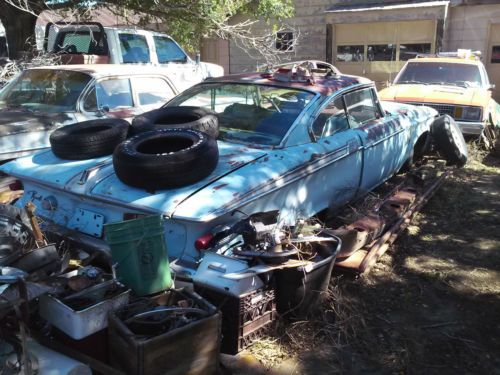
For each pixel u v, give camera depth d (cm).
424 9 1405
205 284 306
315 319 347
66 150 402
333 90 482
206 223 327
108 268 332
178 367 261
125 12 1096
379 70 1582
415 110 682
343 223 450
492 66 1461
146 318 269
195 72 996
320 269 333
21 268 297
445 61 999
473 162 823
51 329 278
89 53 931
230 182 349
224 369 295
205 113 436
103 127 429
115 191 347
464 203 627
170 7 991
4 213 348
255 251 322
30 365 234
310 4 1628
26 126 560
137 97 683
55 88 646
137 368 247
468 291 408
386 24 1540
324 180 441
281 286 327
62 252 344
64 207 383
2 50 1333
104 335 277
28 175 395
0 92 688
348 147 470
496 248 491
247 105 470
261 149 409
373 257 427
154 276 305
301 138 430
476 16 1440
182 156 337
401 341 338
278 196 383
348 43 1608
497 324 363
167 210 321
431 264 455
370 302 387
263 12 1132
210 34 1265
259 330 320
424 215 581
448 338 345
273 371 304
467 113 853
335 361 315
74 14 941
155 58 1004
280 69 491
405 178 615
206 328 268
